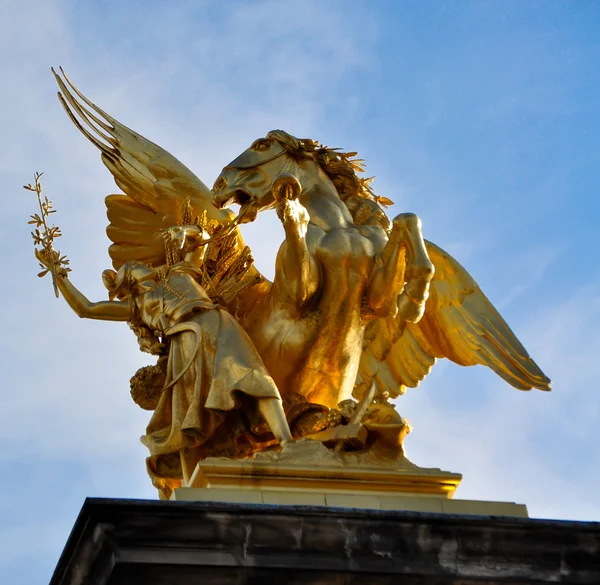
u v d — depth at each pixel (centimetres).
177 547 1000
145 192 1486
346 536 1012
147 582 998
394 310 1297
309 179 1364
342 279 1288
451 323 1349
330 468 1155
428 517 1020
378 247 1307
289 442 1194
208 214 1455
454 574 1020
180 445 1256
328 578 1011
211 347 1262
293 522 1009
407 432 1213
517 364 1312
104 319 1353
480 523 1023
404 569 1016
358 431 1188
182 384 1266
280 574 1007
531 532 1025
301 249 1262
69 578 1018
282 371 1309
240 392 1229
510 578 1024
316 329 1298
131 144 1511
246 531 1005
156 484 1323
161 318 1302
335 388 1314
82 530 1002
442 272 1361
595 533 1027
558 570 1026
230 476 1141
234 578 1003
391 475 1161
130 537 998
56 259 1370
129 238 1478
